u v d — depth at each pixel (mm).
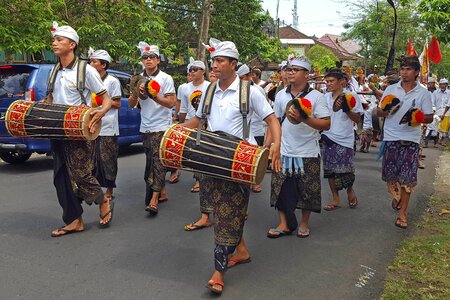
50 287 3578
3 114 7637
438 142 13062
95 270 3900
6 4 9719
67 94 4516
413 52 10430
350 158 5801
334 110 5527
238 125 3562
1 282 3641
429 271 3926
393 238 4840
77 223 4809
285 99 4699
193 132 3439
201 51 14086
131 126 9562
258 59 18906
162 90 5395
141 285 3650
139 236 4746
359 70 11430
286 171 4695
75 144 4520
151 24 12656
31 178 7316
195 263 4098
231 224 3494
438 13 5141
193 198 6344
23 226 4949
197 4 18703
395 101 5047
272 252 4410
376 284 3748
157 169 5438
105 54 5512
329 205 5941
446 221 5430
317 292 3596
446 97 12312
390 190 5441
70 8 11984
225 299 3463
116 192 6551
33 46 9781
